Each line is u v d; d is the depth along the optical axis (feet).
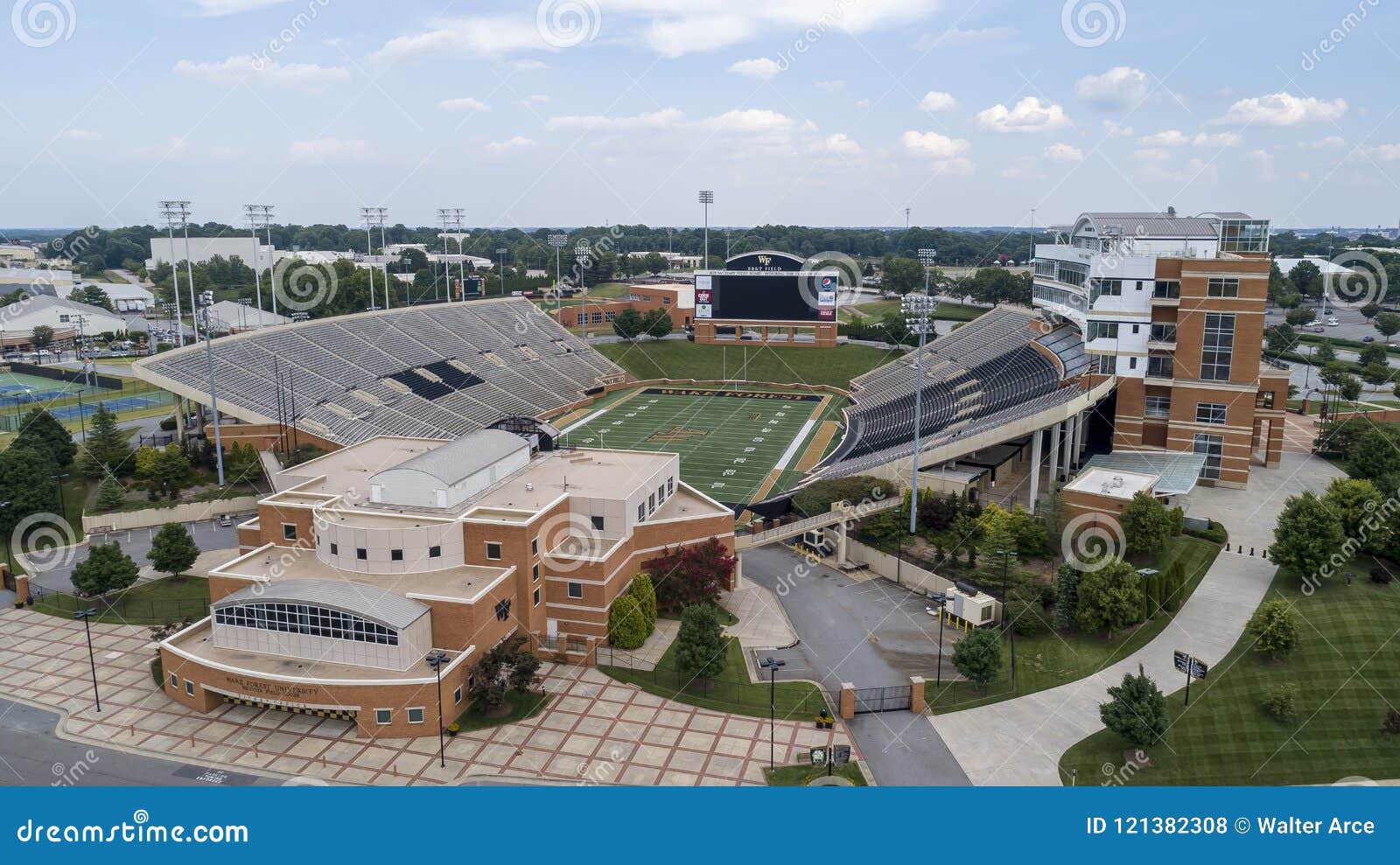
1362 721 167.84
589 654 199.31
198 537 271.90
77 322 604.49
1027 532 236.02
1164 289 292.20
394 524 199.31
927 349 487.20
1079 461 310.65
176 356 331.36
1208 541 242.78
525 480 232.94
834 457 363.56
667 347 579.89
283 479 239.71
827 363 542.98
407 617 174.50
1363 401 428.97
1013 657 189.88
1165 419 301.43
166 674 182.91
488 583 190.60
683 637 185.68
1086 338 302.25
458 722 173.78
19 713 175.73
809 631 216.95
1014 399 321.73
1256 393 285.23
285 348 385.09
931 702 182.91
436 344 471.62
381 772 156.87
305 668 175.01
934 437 310.65
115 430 318.24
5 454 277.85
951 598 219.00
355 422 353.92
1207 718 170.81
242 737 167.84
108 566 221.46
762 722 175.83
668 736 169.99
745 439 407.23
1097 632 203.92
